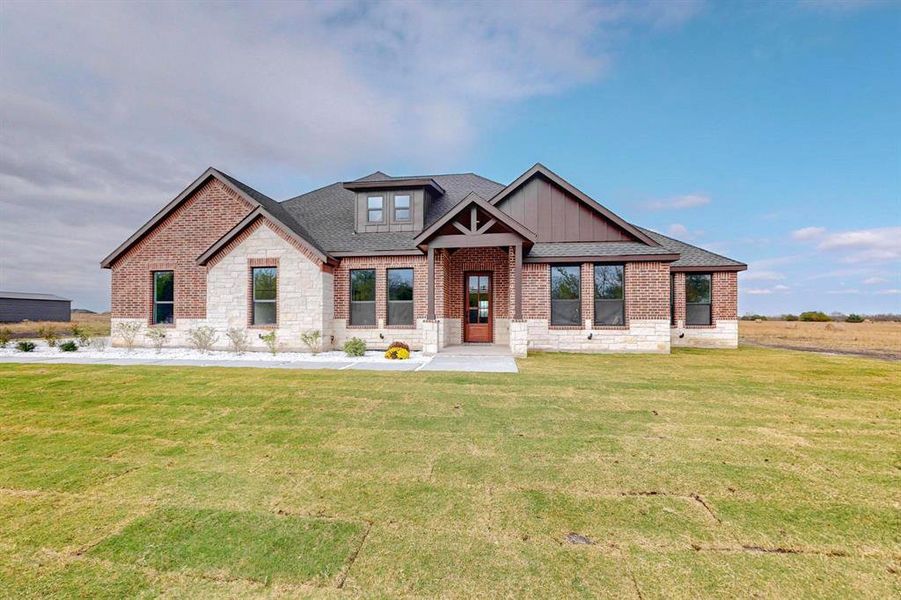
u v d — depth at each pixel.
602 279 14.38
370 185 15.93
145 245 15.73
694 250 16.50
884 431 5.28
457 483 3.76
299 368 9.95
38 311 42.62
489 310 15.66
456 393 7.28
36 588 2.33
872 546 2.78
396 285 14.87
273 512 3.23
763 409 6.31
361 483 3.77
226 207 15.52
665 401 6.77
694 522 3.07
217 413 6.07
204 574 2.46
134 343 15.51
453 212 12.71
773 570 2.50
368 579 2.40
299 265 13.98
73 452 4.57
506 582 2.38
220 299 14.27
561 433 5.17
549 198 15.57
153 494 3.55
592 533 2.92
